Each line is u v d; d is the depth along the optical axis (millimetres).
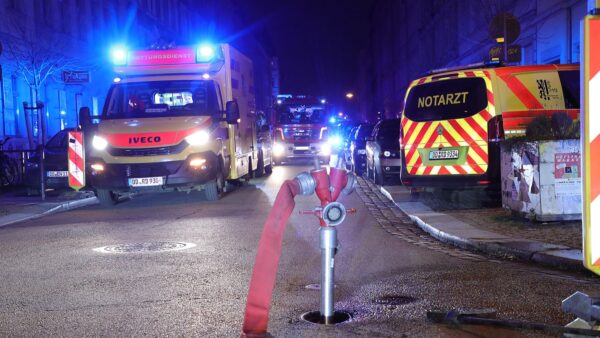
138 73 15758
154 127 14188
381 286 6164
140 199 16172
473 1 31922
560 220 9070
